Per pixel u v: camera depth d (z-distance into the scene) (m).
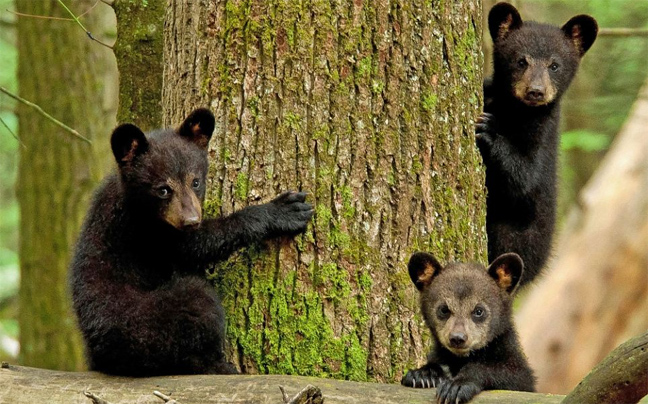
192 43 11.53
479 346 11.10
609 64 26.14
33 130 20.88
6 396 10.30
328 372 10.78
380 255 10.99
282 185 10.99
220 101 11.19
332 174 10.91
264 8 10.95
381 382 10.91
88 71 20.88
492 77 15.32
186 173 11.30
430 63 11.23
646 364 8.35
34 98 20.81
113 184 11.78
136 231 11.63
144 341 10.79
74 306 11.41
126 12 15.48
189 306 10.86
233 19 11.07
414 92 11.13
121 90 15.46
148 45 15.36
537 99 14.30
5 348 25.61
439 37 11.33
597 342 26.02
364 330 10.89
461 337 10.82
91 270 11.39
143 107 15.30
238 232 10.90
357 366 10.82
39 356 20.83
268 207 10.88
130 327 10.86
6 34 27.42
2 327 27.53
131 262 11.66
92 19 20.84
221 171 11.27
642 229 26.05
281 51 10.93
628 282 26.02
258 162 11.05
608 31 19.34
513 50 15.03
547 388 26.05
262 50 10.96
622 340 26.00
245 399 9.59
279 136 10.97
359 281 10.91
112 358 10.89
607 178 26.98
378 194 10.99
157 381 10.22
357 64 10.92
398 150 11.06
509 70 14.98
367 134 10.95
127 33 15.45
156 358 10.83
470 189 11.69
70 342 20.80
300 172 10.94
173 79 11.88
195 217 10.93
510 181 14.27
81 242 11.63
